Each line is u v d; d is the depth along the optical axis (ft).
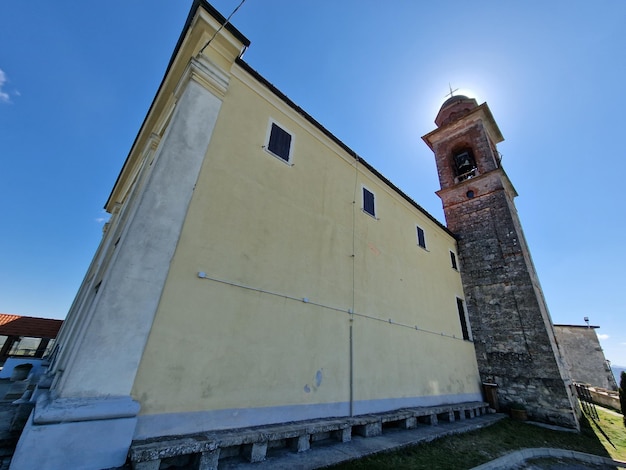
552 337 37.83
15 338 63.77
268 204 19.79
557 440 25.75
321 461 13.94
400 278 30.86
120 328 11.83
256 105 21.65
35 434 9.27
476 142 52.29
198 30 19.33
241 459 13.32
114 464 10.27
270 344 16.88
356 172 30.25
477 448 20.34
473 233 45.80
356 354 22.22
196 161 16.46
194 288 14.52
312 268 21.34
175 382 12.80
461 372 34.55
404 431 21.31
